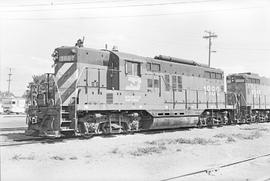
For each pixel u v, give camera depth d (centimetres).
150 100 1759
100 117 1511
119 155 1041
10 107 5953
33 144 1232
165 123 1856
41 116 1398
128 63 1639
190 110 2053
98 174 783
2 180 718
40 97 1459
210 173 793
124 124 1661
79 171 813
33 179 729
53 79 1424
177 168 866
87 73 1465
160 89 1841
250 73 3031
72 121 1375
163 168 865
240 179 749
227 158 1042
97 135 1560
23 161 920
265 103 3155
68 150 1107
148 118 1792
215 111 2402
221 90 2462
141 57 1752
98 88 1498
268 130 2100
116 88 1584
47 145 1211
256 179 748
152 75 1795
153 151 1126
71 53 1457
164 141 1381
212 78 2372
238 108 2688
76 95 1395
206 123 2295
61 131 1396
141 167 874
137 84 1683
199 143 1358
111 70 1571
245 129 2142
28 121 1466
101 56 1560
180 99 1995
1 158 951
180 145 1291
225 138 1570
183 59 2141
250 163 950
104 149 1146
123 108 1588
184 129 2081
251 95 2894
